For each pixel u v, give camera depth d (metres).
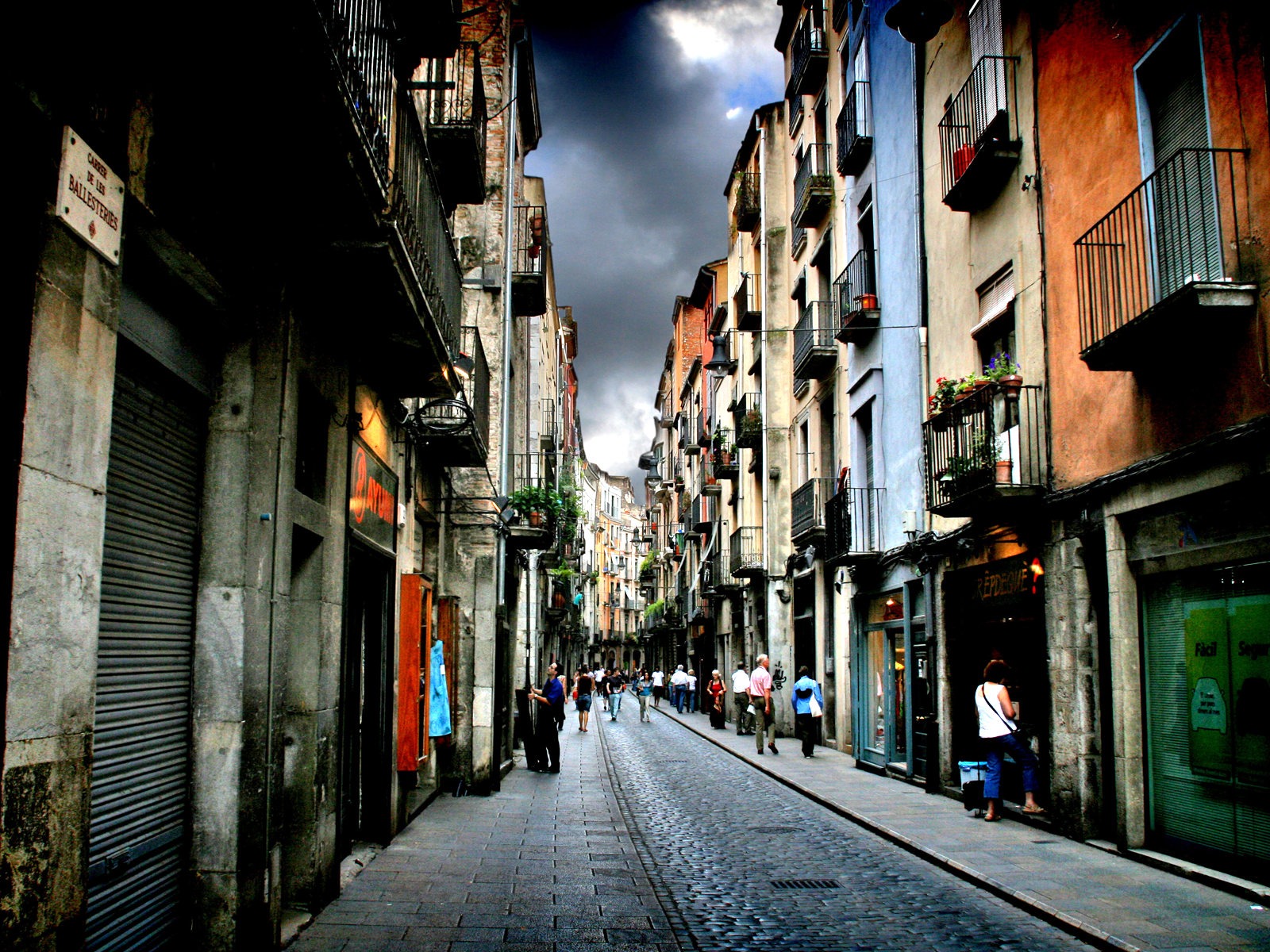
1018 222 10.90
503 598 15.59
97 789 4.05
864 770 15.70
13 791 2.87
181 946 4.92
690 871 8.04
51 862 3.08
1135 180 8.49
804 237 22.02
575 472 43.16
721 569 32.06
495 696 13.45
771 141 25.33
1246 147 6.98
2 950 2.81
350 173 5.26
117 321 3.60
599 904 6.71
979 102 11.83
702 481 35.78
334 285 6.53
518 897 6.85
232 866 5.04
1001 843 9.01
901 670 14.81
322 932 5.87
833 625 19.72
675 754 19.72
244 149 5.09
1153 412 8.13
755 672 18.89
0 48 2.86
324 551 6.83
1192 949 5.54
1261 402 6.79
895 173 15.59
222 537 5.25
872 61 16.98
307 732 6.54
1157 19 8.19
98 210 3.44
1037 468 10.28
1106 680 8.99
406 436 10.34
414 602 9.95
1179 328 7.23
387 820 8.91
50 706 3.09
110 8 3.53
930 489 12.28
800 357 20.48
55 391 3.15
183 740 5.03
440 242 8.88
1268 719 6.85
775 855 8.81
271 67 4.41
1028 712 10.61
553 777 15.15
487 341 15.30
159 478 4.76
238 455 5.33
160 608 4.77
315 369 6.58
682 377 48.50
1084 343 9.27
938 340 13.52
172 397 4.93
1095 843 8.75
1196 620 7.79
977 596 12.08
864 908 6.80
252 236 5.48
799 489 21.16
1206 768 7.58
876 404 16.19
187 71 4.34
